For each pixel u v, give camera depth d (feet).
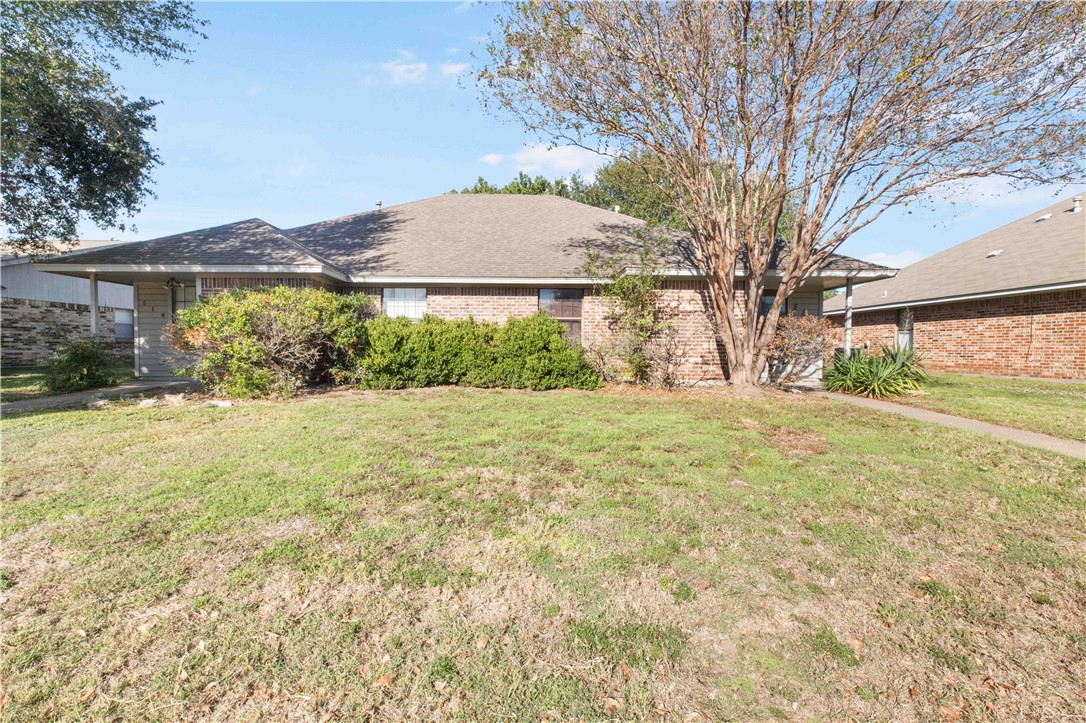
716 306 37.29
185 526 11.75
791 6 27.78
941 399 34.06
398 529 11.73
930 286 61.57
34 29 33.86
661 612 8.78
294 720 6.45
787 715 6.67
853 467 17.21
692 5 29.01
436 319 38.22
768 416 26.25
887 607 9.00
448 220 51.31
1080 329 44.29
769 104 31.42
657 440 20.52
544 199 56.65
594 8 29.04
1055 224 56.85
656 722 6.53
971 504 13.82
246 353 30.50
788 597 9.28
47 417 24.45
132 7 37.24
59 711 6.50
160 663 7.39
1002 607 9.02
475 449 18.71
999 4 26.30
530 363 36.22
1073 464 17.75
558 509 13.07
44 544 10.84
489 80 31.55
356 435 20.80
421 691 6.97
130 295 68.54
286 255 37.63
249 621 8.36
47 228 42.98
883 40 28.43
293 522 12.07
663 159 34.47
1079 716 6.63
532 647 7.86
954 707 6.81
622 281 37.32
